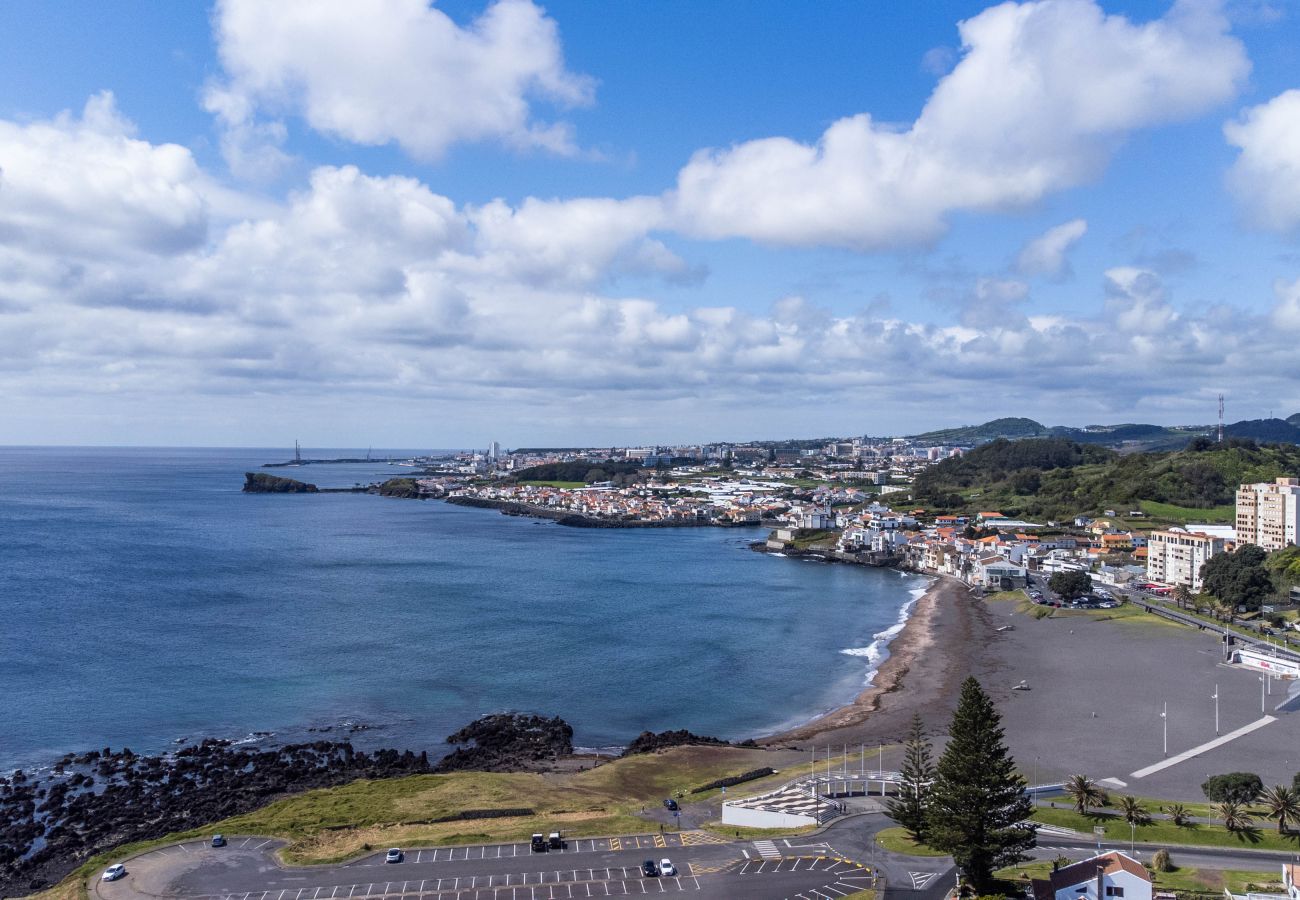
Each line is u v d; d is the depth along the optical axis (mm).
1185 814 99875
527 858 90125
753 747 134375
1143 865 86000
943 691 165375
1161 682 165000
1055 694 158500
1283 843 92938
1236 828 95500
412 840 94438
